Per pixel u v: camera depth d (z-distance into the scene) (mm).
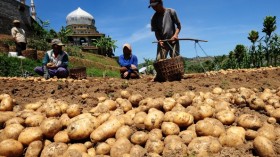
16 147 3309
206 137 3256
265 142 2969
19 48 16188
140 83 6660
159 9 7414
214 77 7613
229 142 3268
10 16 36188
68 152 3066
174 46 7258
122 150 3279
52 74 8703
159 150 3264
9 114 4328
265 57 18703
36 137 3498
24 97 5973
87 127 3654
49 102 4797
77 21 64188
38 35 40281
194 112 4027
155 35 7727
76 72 9383
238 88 5750
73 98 5609
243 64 19062
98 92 6012
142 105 4598
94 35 62594
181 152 3145
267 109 4434
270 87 6371
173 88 5902
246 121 3680
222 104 4441
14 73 12180
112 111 4508
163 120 3844
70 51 31125
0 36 27016
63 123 4020
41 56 21844
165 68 6777
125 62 8172
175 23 7559
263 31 17938
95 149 3521
